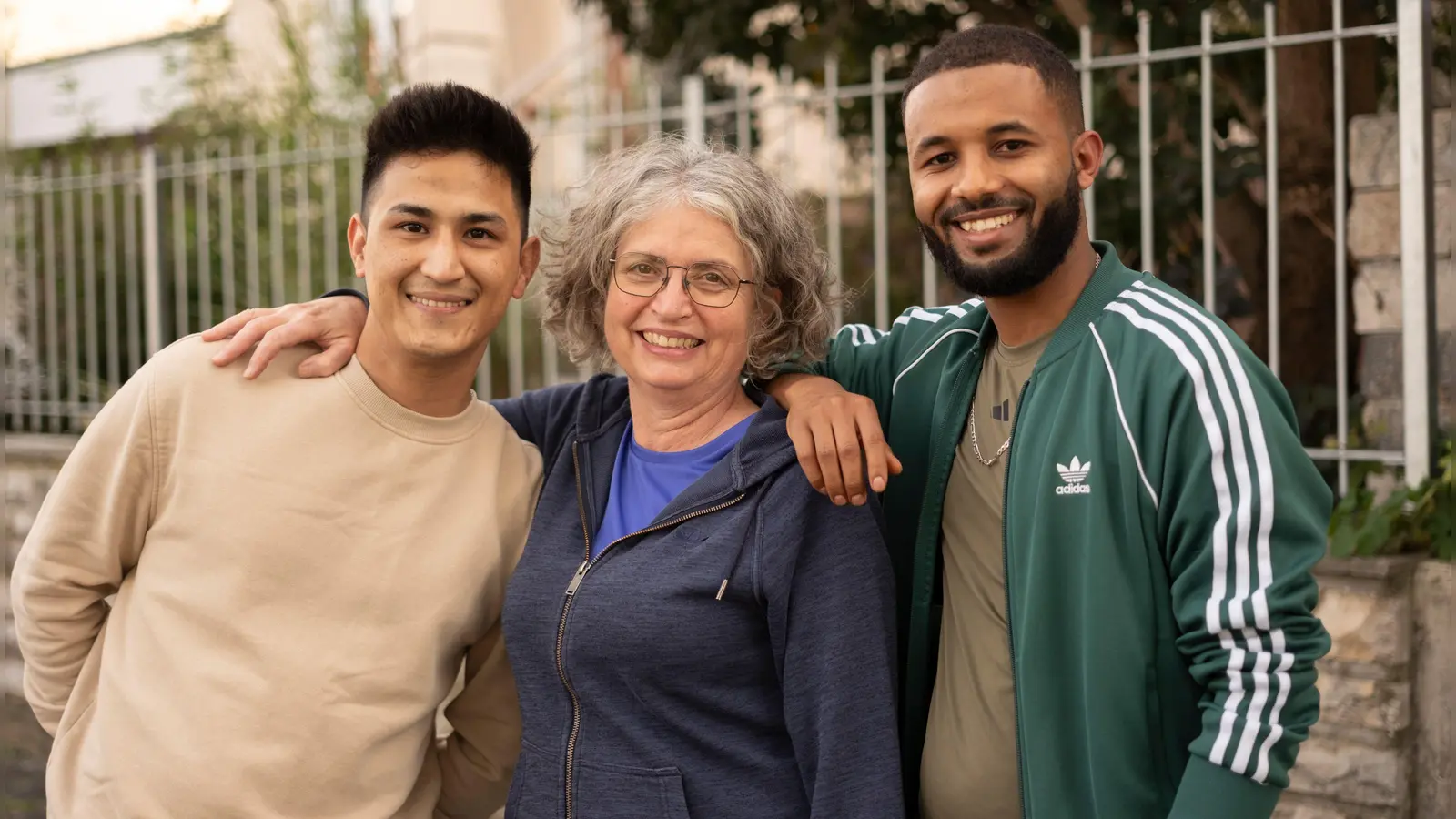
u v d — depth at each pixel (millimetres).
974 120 1655
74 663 1902
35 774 4016
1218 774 1469
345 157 4625
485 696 1980
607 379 1998
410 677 1798
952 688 1756
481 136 1775
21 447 5102
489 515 1869
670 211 1749
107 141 6465
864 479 1716
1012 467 1675
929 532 1824
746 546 1670
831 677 1624
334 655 1752
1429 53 2727
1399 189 2939
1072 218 1688
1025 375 1766
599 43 7691
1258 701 1451
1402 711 2574
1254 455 1480
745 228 1754
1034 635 1601
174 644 1737
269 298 5543
